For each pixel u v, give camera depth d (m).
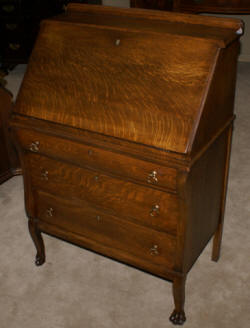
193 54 1.89
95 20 2.22
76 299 2.62
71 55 2.16
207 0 4.03
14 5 5.27
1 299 2.63
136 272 2.80
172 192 1.98
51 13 5.34
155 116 1.92
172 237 2.13
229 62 2.02
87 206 2.35
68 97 2.14
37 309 2.56
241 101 5.00
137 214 2.18
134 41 2.02
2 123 3.53
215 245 2.78
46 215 2.57
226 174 2.50
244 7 3.87
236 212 3.30
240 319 2.45
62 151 2.22
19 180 3.79
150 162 1.94
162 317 2.48
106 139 2.02
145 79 1.97
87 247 2.51
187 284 2.69
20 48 5.56
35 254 2.98
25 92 2.26
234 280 2.71
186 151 1.84
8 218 3.33
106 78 2.06
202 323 2.43
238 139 4.27
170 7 4.45
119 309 2.54
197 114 1.85
